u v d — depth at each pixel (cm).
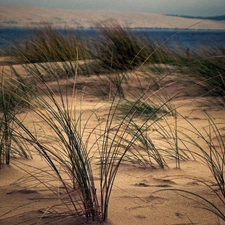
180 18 15875
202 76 780
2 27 11388
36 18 13312
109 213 271
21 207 276
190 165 386
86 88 814
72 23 13250
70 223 253
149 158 389
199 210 282
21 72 931
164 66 916
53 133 499
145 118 584
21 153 403
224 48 944
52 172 346
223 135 494
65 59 1049
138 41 1027
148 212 276
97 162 378
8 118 433
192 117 610
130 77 852
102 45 1026
